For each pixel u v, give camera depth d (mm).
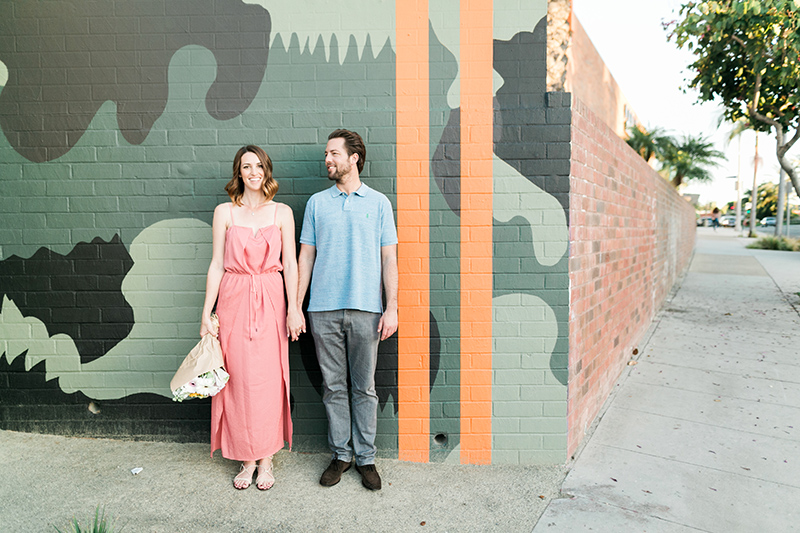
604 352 4039
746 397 4207
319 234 2791
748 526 2463
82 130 3186
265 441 2748
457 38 3006
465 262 3068
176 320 3230
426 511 2568
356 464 2896
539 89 2992
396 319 2756
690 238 17094
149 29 3123
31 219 3238
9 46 3178
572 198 3049
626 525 2455
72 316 3262
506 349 3088
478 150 3029
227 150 3146
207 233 3193
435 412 3121
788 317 7316
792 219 59000
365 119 3064
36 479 2820
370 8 3031
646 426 3648
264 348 2727
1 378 3320
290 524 2447
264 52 3092
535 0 2969
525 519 2500
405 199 3064
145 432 3293
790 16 6836
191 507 2580
